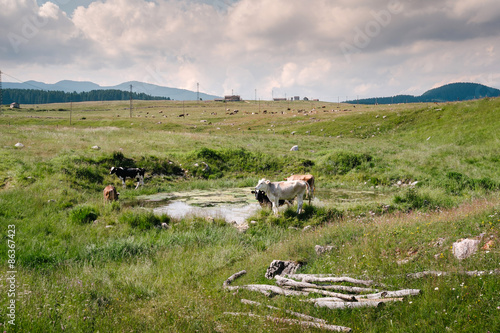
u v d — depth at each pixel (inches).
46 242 424.8
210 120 3410.4
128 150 1200.2
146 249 425.1
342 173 1071.6
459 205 547.2
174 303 255.0
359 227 418.6
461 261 251.6
